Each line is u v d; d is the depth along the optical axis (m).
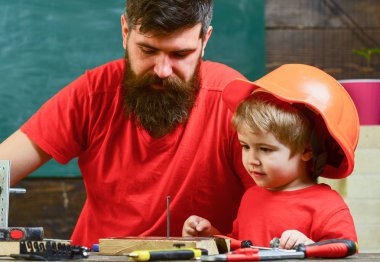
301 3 2.62
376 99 2.14
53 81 2.60
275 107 1.52
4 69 2.58
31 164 1.85
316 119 1.56
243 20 2.60
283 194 1.56
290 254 1.19
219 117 1.81
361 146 2.01
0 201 1.35
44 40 2.59
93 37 2.60
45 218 2.58
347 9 2.62
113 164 1.82
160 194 1.79
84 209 1.91
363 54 2.54
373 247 2.00
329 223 1.47
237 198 1.85
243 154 1.59
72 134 1.84
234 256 1.12
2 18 2.58
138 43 1.62
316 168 1.56
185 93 1.70
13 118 2.59
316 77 1.56
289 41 2.61
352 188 2.00
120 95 1.82
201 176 1.80
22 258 1.18
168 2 1.56
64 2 2.59
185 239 1.25
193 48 1.64
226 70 1.90
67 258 1.17
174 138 1.79
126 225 1.81
